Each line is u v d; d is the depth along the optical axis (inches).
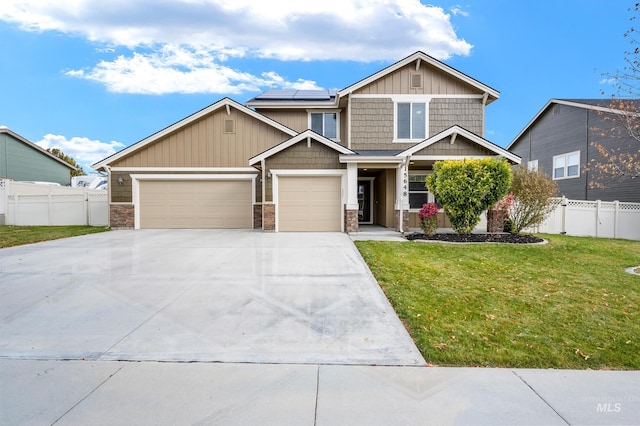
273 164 509.4
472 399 109.8
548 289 225.0
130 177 579.2
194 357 134.7
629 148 599.8
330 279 240.8
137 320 169.6
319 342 148.4
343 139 631.2
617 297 210.5
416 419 99.7
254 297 203.6
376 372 125.7
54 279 239.0
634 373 128.0
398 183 511.8
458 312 182.5
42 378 119.5
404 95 569.6
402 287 221.9
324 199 514.6
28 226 627.5
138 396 109.7
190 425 96.3
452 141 497.0
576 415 102.6
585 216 555.5
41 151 988.6
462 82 570.3
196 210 585.6
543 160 831.1
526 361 134.6
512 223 475.2
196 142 583.5
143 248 362.6
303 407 104.7
